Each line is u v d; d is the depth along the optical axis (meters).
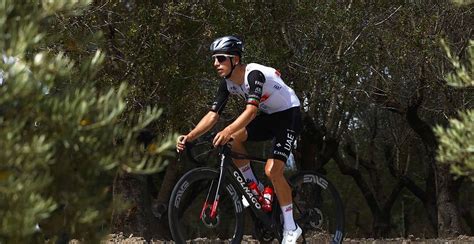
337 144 23.34
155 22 15.02
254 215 6.62
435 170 23.19
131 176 15.69
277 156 6.34
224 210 14.77
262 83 6.09
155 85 15.49
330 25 18.48
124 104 3.20
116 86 14.20
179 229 6.07
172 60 15.45
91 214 3.26
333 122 21.55
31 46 2.98
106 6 14.16
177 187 6.13
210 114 6.35
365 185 28.64
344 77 19.36
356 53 18.97
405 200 38.31
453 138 3.85
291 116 6.36
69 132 3.07
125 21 14.95
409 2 19.08
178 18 15.17
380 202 30.02
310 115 21.14
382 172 36.56
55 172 3.21
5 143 2.86
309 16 18.28
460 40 18.88
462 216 29.95
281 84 6.29
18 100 3.02
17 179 2.87
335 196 7.18
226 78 6.17
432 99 22.41
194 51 16.09
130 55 14.78
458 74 4.21
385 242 11.65
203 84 17.88
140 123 3.30
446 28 18.81
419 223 37.97
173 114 16.02
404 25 19.11
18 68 2.89
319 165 23.53
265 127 6.43
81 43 3.89
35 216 2.84
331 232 7.23
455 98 19.91
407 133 27.67
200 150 24.91
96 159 3.20
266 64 17.67
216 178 6.36
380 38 19.47
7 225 2.79
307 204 7.02
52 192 3.22
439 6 18.66
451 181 22.86
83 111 3.07
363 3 19.06
